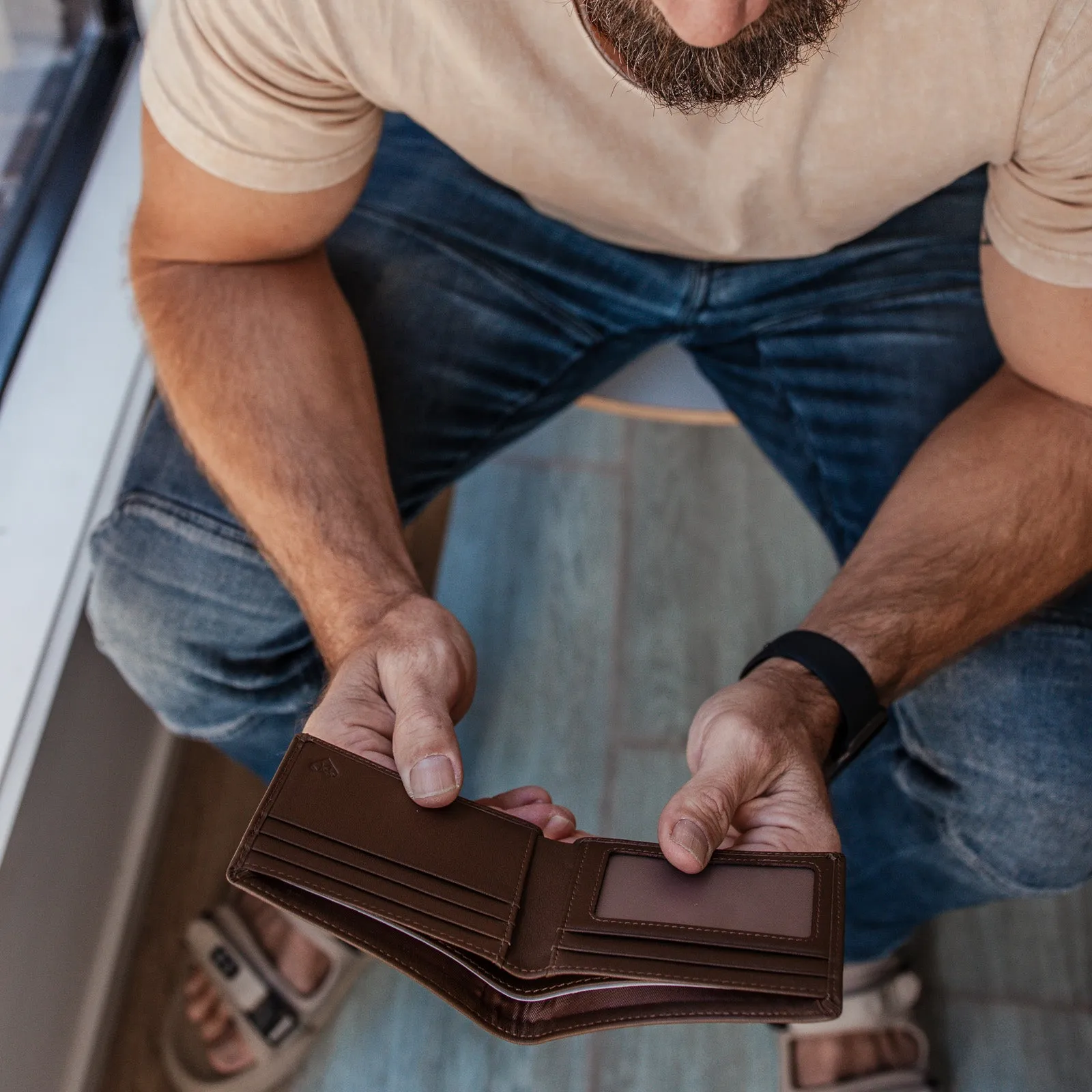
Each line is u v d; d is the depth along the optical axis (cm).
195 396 94
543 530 159
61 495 121
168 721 107
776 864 66
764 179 94
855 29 82
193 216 95
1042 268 88
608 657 148
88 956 120
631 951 64
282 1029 119
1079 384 91
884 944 117
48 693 110
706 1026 125
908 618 86
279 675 103
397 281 108
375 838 66
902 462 104
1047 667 94
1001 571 89
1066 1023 125
